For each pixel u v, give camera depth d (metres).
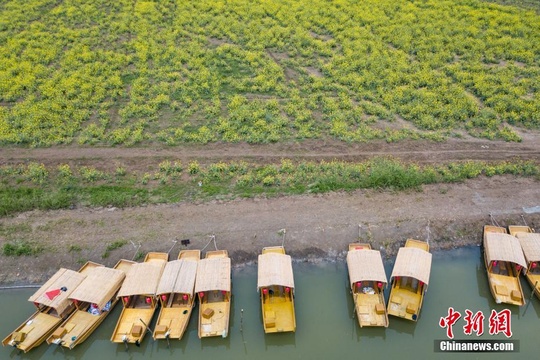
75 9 70.69
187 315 31.52
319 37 65.56
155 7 72.12
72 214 39.59
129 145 47.06
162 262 34.81
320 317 32.50
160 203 40.50
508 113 51.22
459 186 41.91
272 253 33.97
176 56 60.59
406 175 41.88
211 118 50.88
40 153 46.09
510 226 37.69
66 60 59.22
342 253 36.81
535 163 44.47
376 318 31.08
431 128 49.56
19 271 35.81
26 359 30.50
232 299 33.72
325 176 42.56
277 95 54.44
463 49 61.94
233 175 43.28
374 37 64.31
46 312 32.06
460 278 35.34
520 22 67.44
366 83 55.59
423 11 70.56
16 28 66.25
